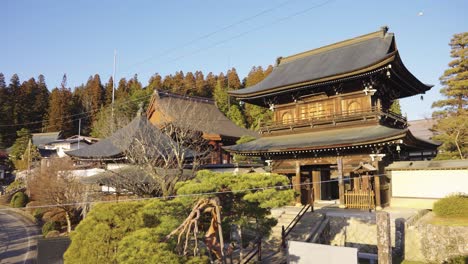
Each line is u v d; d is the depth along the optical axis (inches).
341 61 1206.3
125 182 877.8
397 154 1131.3
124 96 3843.5
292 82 1117.1
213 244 444.1
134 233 406.6
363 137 903.1
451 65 1656.0
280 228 815.7
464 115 1503.4
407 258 745.0
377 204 918.4
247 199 529.7
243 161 1716.3
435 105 1656.0
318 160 1053.2
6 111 3565.5
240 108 3203.7
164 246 392.8
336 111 1094.4
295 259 613.9
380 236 597.9
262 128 1240.2
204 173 558.6
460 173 904.9
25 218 1488.7
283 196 546.6
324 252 585.6
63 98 3799.2
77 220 1212.5
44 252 655.8
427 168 949.2
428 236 725.9
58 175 1299.2
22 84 4151.1
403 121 1159.0
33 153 2491.4
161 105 1644.9
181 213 480.7
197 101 2021.4
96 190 1074.1
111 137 1200.2
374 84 1019.9
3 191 2186.3
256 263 621.3
